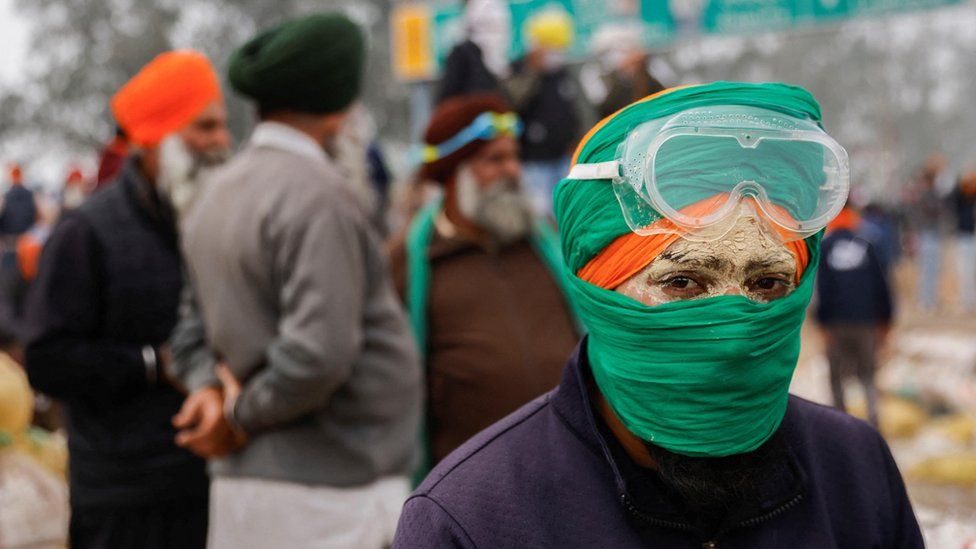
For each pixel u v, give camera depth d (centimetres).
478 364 310
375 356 260
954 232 1798
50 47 3369
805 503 137
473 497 134
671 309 122
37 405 470
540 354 313
